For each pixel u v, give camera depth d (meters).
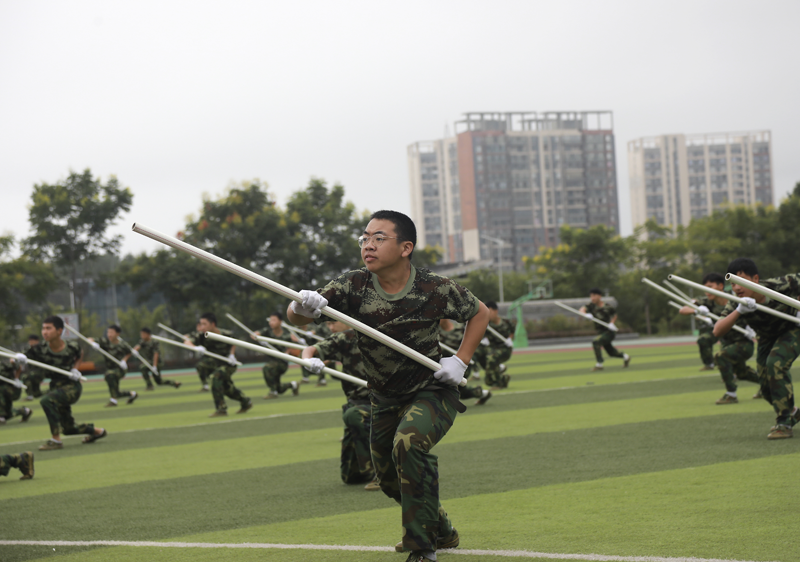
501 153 133.25
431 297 4.44
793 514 5.05
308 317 4.30
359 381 6.91
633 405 12.11
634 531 4.87
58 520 6.29
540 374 20.73
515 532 5.04
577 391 15.14
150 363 24.14
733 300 7.82
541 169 135.12
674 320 55.78
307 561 4.62
